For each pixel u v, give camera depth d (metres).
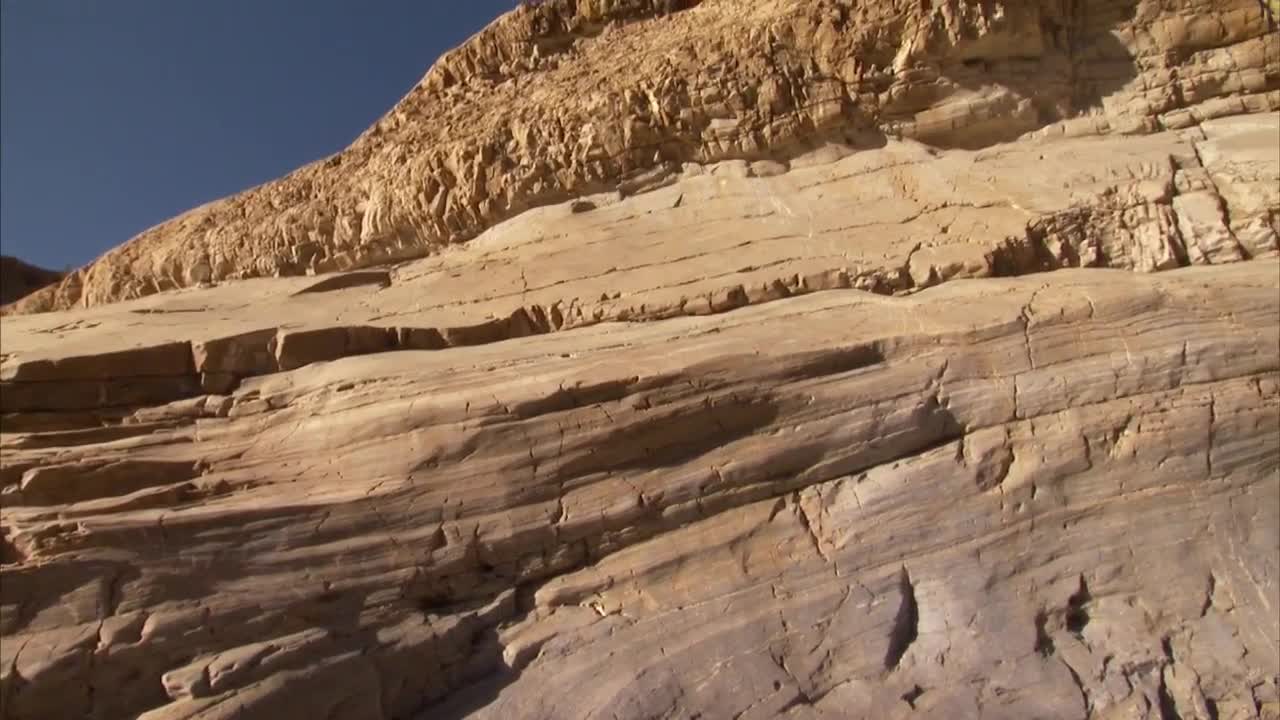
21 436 7.36
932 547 6.89
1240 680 6.17
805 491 7.24
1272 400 7.16
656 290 9.12
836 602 6.64
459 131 11.12
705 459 7.25
